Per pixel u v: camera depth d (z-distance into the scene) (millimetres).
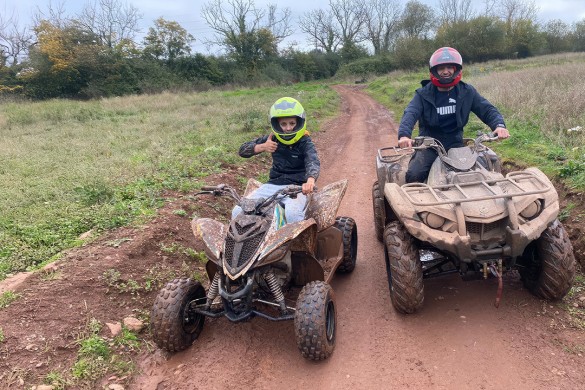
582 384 3434
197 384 3777
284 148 4883
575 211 5648
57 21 47125
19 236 6105
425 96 5410
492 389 3479
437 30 72500
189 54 56406
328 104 28641
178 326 3990
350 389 3611
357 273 5598
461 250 3938
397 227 4434
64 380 3672
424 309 4598
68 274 4918
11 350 3850
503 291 4750
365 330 4363
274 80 64688
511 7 68875
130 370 3904
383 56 73375
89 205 7219
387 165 5633
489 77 24562
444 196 4230
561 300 4453
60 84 44000
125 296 4832
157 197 7465
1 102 34500
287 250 4020
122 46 48750
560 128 9094
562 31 73125
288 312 4031
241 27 66438
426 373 3713
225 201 7875
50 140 14531
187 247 6055
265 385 3734
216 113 21172
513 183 4266
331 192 4977
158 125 17266
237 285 3916
